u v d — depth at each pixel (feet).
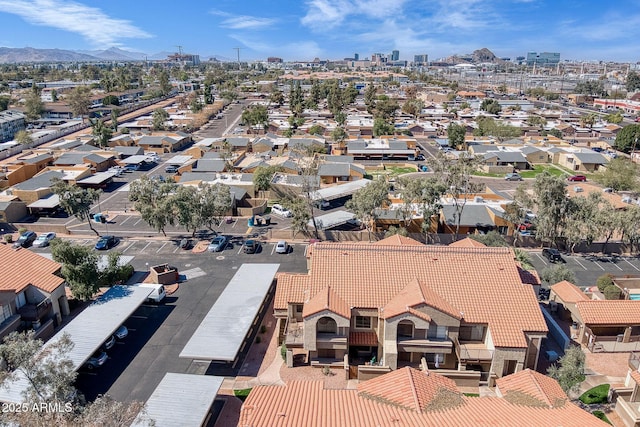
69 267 179.01
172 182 269.85
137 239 261.24
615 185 362.33
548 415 104.73
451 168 252.42
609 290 189.57
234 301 169.17
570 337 169.68
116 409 94.53
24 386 119.75
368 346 151.12
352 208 256.93
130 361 152.66
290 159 396.37
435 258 157.89
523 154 468.34
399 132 602.03
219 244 246.68
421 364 140.56
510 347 135.44
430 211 244.42
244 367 150.10
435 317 138.62
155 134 547.90
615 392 133.90
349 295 148.15
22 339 107.76
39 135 544.21
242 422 98.43
